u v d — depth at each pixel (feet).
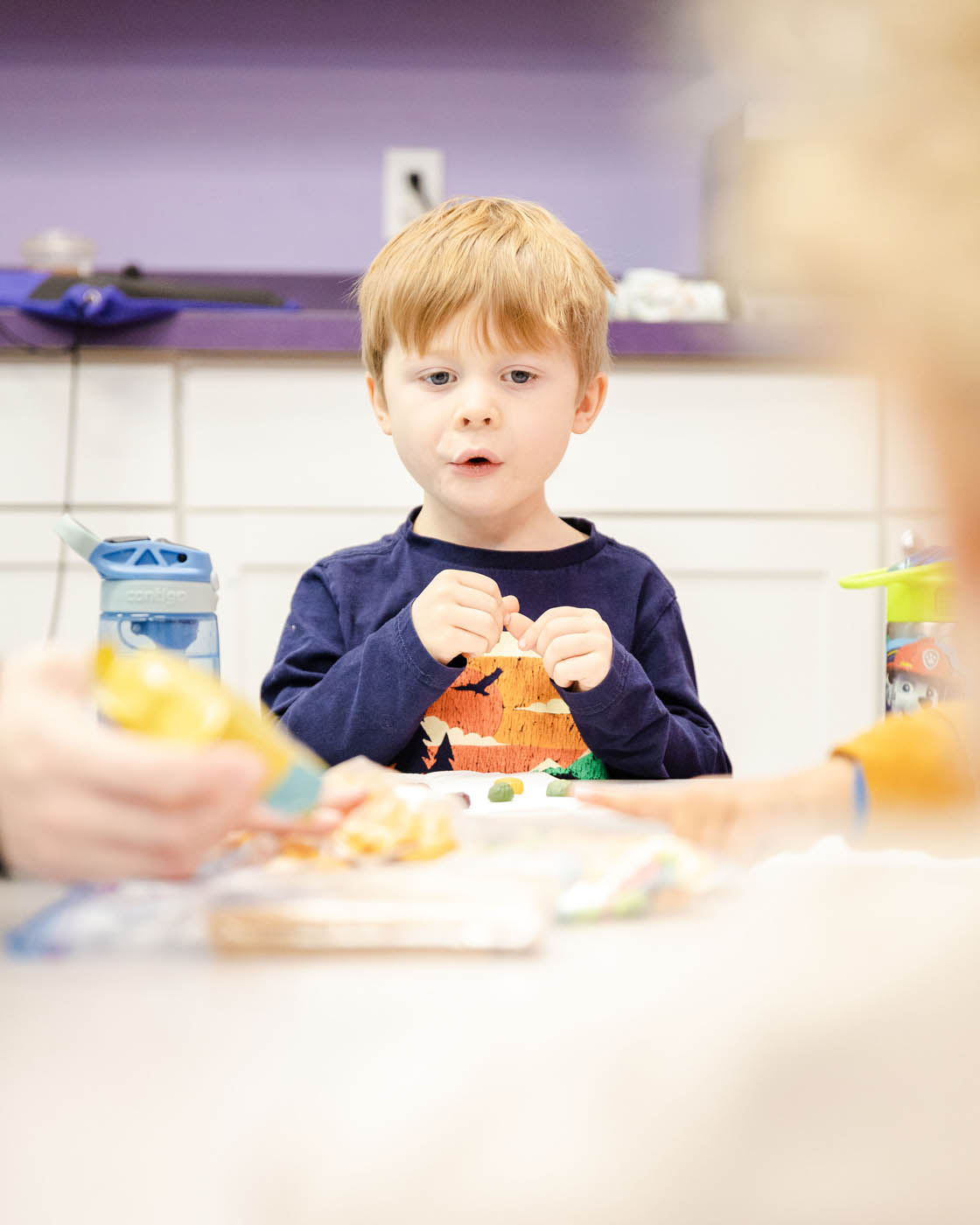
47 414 5.59
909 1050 0.39
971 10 0.44
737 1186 0.37
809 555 5.76
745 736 5.85
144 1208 0.38
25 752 0.95
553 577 3.65
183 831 0.94
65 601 5.63
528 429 3.34
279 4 7.72
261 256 7.85
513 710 3.32
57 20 7.63
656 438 5.71
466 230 3.45
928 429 0.46
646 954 0.69
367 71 7.80
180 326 5.48
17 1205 0.39
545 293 3.35
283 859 1.18
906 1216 0.36
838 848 1.18
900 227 0.45
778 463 5.73
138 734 0.99
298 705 3.17
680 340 5.57
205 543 5.65
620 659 2.99
